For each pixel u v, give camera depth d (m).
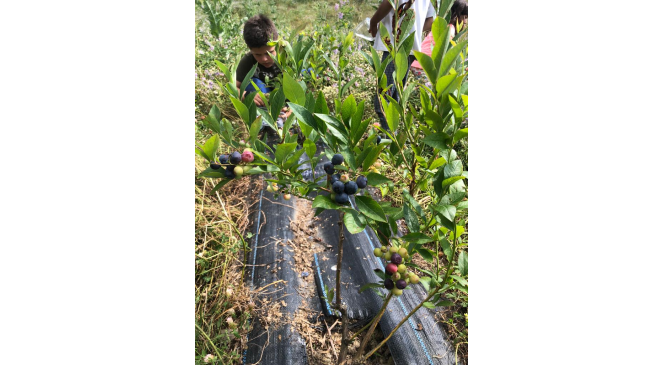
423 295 1.92
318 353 1.71
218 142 1.09
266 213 2.57
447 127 1.20
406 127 1.26
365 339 1.48
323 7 5.59
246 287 2.06
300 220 2.53
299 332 1.80
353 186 1.03
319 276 2.08
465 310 1.85
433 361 1.65
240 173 1.09
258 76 3.42
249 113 1.24
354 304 1.90
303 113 1.10
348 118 1.11
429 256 1.20
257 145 1.23
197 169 2.78
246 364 1.69
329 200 1.04
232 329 1.79
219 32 4.41
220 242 2.27
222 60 4.16
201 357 1.62
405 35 1.35
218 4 5.07
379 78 1.40
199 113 3.50
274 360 1.70
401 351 1.67
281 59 2.67
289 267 2.16
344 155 1.08
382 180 1.07
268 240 2.36
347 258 2.17
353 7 5.19
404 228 2.36
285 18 5.53
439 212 1.08
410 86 1.32
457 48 1.06
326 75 3.82
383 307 1.41
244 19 5.11
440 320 1.80
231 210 2.64
